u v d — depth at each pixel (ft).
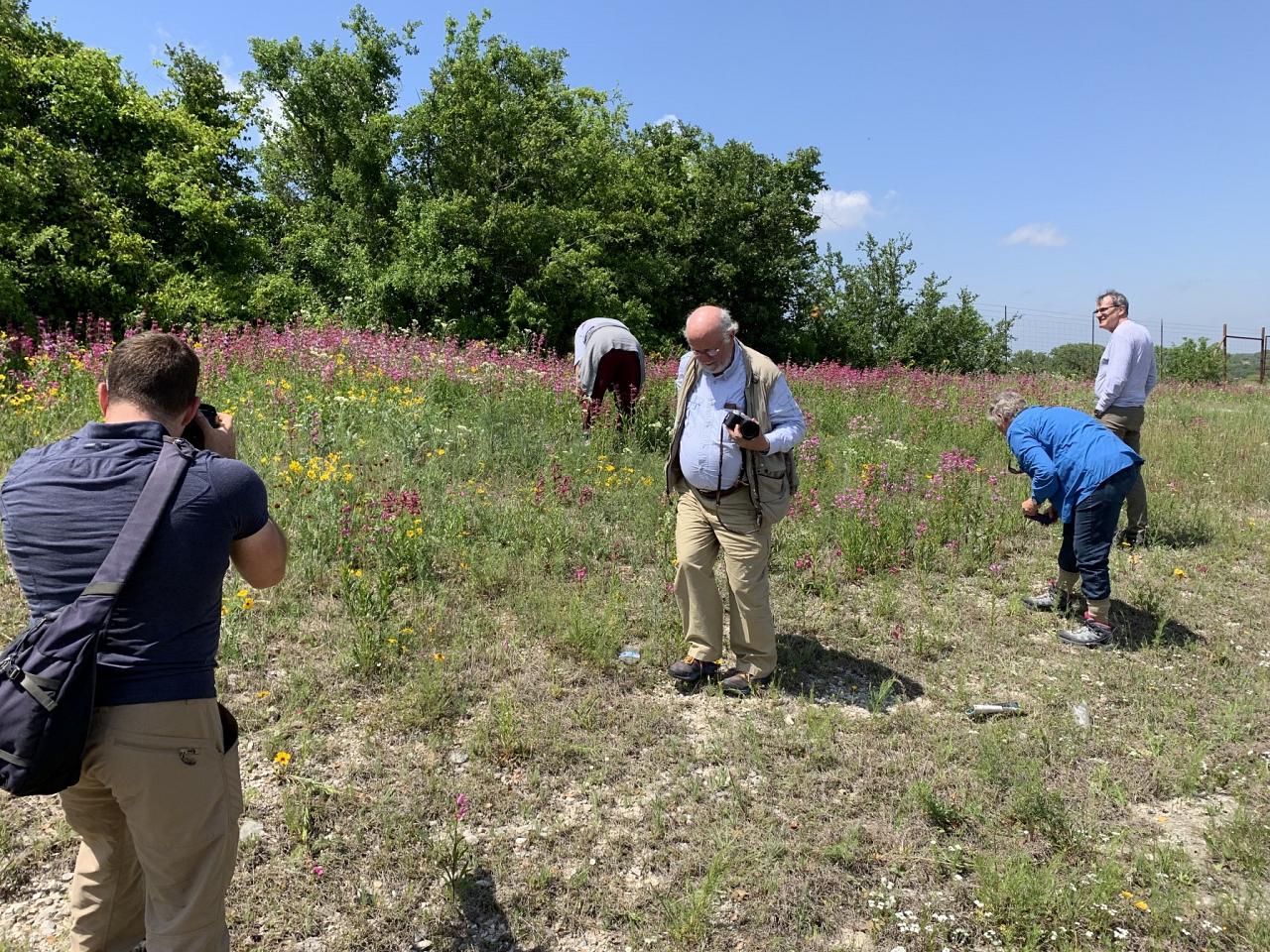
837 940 8.90
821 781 11.59
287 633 14.16
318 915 8.78
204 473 6.46
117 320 45.09
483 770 11.27
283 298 57.52
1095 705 14.15
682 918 8.89
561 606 16.01
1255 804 11.50
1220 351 98.32
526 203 73.31
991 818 10.83
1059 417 17.01
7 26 48.67
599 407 27.43
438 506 19.74
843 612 17.44
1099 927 9.08
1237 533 23.86
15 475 6.44
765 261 94.53
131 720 6.11
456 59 71.51
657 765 11.77
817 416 35.65
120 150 50.39
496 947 8.61
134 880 7.49
